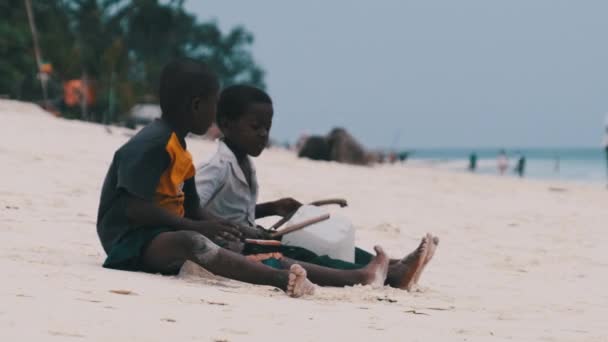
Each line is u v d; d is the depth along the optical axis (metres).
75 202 8.59
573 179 53.50
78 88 38.53
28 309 3.48
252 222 5.40
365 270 4.99
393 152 57.50
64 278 4.35
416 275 5.26
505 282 6.50
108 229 5.04
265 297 4.44
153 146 4.84
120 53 39.94
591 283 6.73
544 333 4.17
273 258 4.99
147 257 4.89
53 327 3.20
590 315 5.02
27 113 28.69
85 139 18.02
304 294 4.58
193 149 19.97
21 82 41.28
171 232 4.79
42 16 50.12
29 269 4.52
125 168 4.83
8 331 3.07
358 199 13.48
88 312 3.55
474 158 60.41
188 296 4.20
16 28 43.06
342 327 3.80
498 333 4.05
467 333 3.97
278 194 12.76
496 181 24.89
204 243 4.67
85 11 59.88
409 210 12.55
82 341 3.03
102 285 4.25
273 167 18.77
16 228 6.46
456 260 7.73
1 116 22.38
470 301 5.23
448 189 18.27
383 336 3.69
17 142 14.75
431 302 4.94
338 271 4.96
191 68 4.94
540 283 6.57
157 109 42.16
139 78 55.03
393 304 4.68
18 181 9.73
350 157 27.98
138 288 4.28
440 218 11.75
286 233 5.24
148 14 60.88
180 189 5.04
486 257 8.12
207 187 5.18
